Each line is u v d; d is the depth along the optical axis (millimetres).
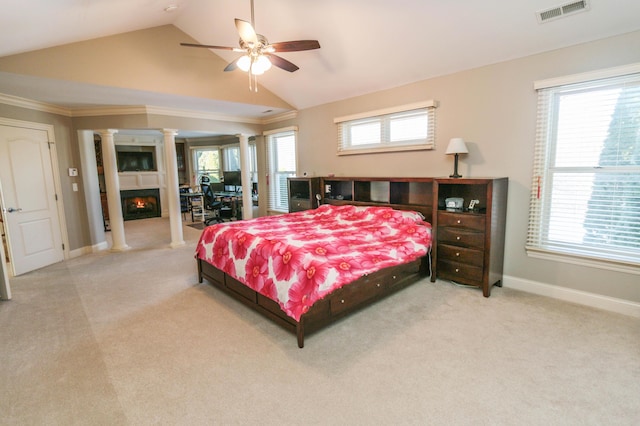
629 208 2678
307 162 5602
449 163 3725
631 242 2693
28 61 3150
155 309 3012
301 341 2307
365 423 1630
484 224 3074
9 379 2012
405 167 4168
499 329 2518
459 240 3277
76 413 1729
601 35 2611
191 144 9484
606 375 1958
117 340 2465
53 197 4617
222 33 4102
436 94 3744
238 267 2928
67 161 4879
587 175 2855
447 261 3400
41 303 3174
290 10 3428
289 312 2328
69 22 2854
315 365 2119
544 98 2969
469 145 3520
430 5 2871
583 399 1765
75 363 2178
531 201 3143
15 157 4090
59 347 2375
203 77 4441
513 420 1630
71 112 4926
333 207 4465
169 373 2059
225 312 2936
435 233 3451
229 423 1646
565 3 2486
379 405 1752
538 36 2828
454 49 3266
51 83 3502
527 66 3043
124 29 3670
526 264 3256
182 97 4387
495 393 1824
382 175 4449
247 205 6387
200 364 2150
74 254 4941
